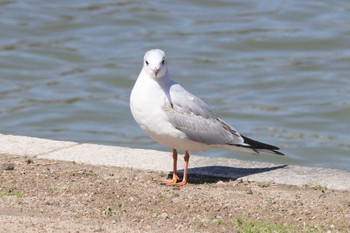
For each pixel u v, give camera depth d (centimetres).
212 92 2025
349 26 2389
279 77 2097
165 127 936
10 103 1950
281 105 1950
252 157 1653
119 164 1010
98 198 884
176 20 2475
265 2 2622
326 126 1836
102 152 1051
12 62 2173
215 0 2631
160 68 928
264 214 849
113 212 845
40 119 1870
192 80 2086
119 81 2077
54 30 2384
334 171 993
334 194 909
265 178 966
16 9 2517
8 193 889
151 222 822
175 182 945
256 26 2417
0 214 827
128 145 1722
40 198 877
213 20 2477
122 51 2255
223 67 2158
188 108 945
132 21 2456
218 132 958
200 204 874
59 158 1024
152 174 977
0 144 1070
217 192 915
